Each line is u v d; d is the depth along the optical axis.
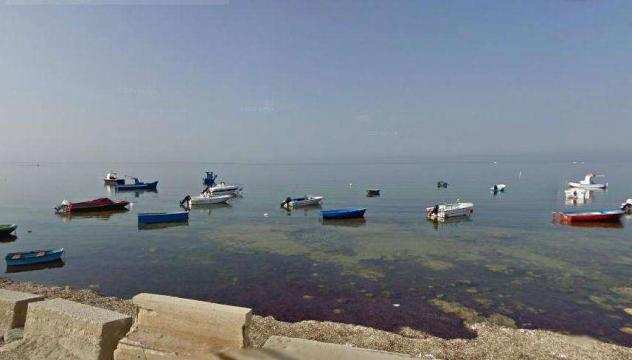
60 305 7.04
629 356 14.09
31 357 6.51
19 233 39.34
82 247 32.78
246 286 22.48
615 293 20.84
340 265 26.44
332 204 61.97
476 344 14.91
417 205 60.53
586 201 64.62
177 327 5.78
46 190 91.38
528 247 31.50
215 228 41.44
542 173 152.62
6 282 22.56
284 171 187.12
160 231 39.91
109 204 55.56
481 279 23.23
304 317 18.20
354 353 5.29
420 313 18.39
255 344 14.35
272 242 33.97
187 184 110.94
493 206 58.28
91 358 6.20
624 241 33.84
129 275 24.78
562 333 16.17
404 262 27.03
